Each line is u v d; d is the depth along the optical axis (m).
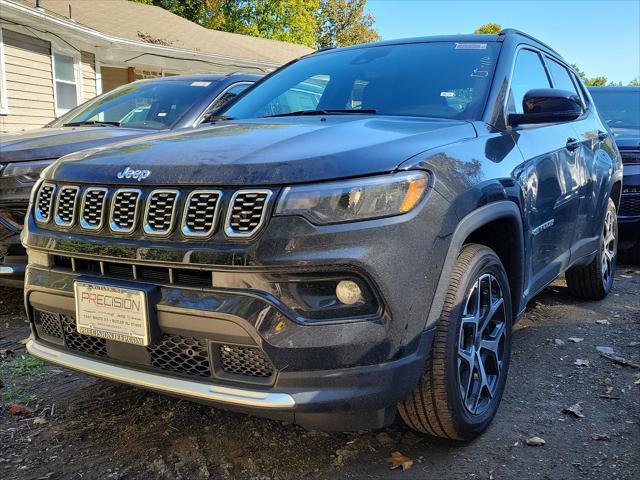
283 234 2.19
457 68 3.61
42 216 2.72
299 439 2.88
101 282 2.47
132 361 2.49
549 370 3.68
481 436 2.88
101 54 15.61
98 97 6.38
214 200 2.28
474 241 3.15
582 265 4.71
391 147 2.45
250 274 2.21
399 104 3.46
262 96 4.02
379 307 2.25
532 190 3.31
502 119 3.33
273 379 2.24
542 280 3.66
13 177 4.37
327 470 2.62
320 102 3.73
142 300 2.35
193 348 2.38
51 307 2.68
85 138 4.85
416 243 2.32
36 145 4.58
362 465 2.65
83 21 14.78
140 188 2.44
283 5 34.81
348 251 2.19
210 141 2.70
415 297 2.32
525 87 3.82
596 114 5.29
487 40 3.83
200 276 2.31
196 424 3.02
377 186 2.27
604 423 3.02
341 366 2.21
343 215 2.21
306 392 2.20
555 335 4.31
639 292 5.56
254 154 2.40
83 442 2.85
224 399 2.26
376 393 2.24
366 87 3.68
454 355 2.53
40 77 13.38
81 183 2.61
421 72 3.65
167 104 5.57
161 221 2.37
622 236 6.70
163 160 2.50
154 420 3.06
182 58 15.92
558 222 3.84
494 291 2.97
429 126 2.94
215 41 19.33
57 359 2.68
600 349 4.01
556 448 2.78
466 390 2.68
